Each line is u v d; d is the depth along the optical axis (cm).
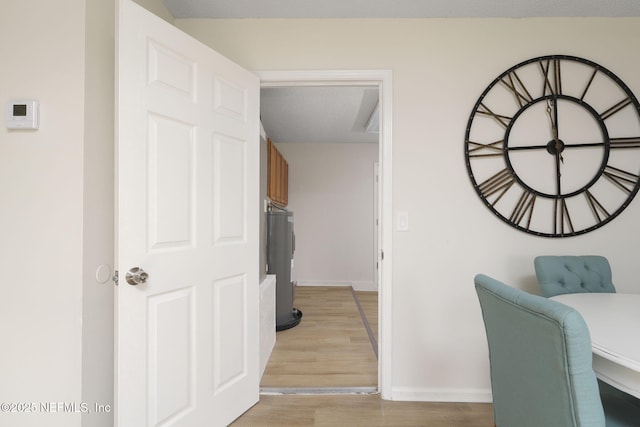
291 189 450
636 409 98
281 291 285
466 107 173
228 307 152
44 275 108
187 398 132
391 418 156
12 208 109
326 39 175
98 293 116
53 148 109
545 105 173
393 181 174
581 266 154
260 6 166
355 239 448
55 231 108
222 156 149
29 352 108
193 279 134
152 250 119
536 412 82
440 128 174
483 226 174
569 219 172
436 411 162
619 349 84
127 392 112
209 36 176
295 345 245
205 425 138
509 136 173
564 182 172
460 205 174
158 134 121
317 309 339
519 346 86
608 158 171
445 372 173
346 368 206
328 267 448
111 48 123
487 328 106
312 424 151
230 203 153
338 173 449
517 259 173
